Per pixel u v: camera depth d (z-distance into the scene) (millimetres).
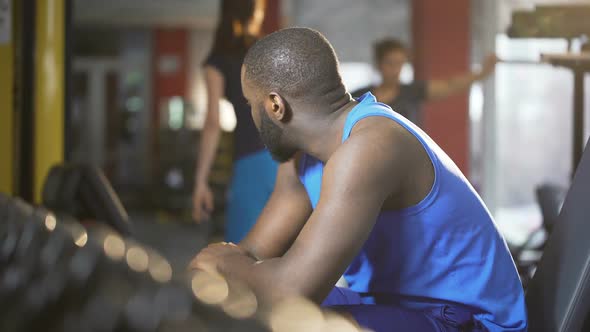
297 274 1089
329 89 1229
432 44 8797
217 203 8578
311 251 1095
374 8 12250
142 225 8945
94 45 15492
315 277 1090
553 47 4660
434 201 1188
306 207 1481
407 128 1186
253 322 234
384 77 3580
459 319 1257
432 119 8688
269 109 1248
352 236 1100
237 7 2617
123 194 12297
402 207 1190
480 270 1256
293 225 1478
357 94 3586
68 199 1688
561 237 1385
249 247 1470
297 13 12305
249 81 1259
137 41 15086
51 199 1684
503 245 1306
